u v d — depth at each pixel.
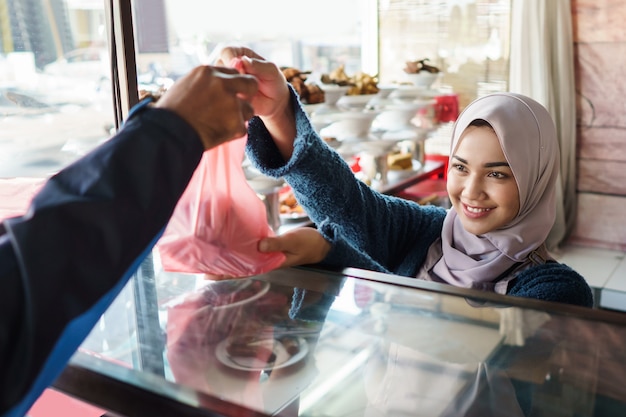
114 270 0.40
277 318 0.62
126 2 1.21
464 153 1.03
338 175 1.00
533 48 3.06
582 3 3.11
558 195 3.23
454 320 0.62
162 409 0.48
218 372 0.52
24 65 1.32
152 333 0.58
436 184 2.67
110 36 1.23
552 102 3.14
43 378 0.39
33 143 1.35
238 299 0.67
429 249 1.21
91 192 0.41
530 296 0.96
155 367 0.52
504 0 3.09
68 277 0.39
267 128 0.89
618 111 3.15
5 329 0.37
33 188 1.07
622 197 3.22
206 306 0.65
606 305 2.53
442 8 3.21
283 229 1.79
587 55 3.16
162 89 1.49
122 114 1.27
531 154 1.02
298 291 0.69
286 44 2.59
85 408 0.74
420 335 0.58
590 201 3.31
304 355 0.55
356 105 2.09
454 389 0.50
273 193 1.73
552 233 3.29
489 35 3.17
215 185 0.71
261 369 0.52
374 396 0.49
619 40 3.06
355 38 3.22
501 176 1.01
